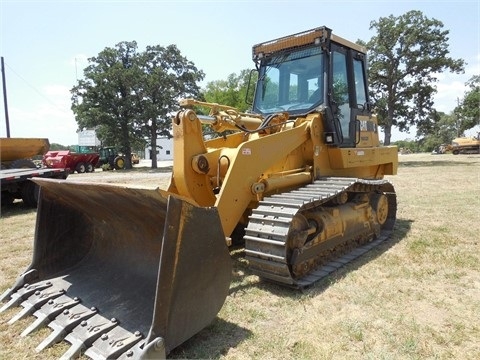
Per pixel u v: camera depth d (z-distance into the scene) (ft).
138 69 105.40
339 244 16.30
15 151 42.22
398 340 9.95
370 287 13.38
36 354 9.38
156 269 11.40
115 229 12.53
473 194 34.30
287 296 12.67
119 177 68.54
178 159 14.12
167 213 8.52
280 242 12.23
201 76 113.50
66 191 11.94
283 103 18.84
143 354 8.24
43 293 11.68
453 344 9.78
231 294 12.86
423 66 85.25
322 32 17.15
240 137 18.53
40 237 12.71
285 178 15.49
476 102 128.98
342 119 18.60
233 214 13.58
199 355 9.37
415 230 21.36
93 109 104.32
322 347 9.72
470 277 14.24
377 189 20.17
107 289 11.65
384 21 86.28
